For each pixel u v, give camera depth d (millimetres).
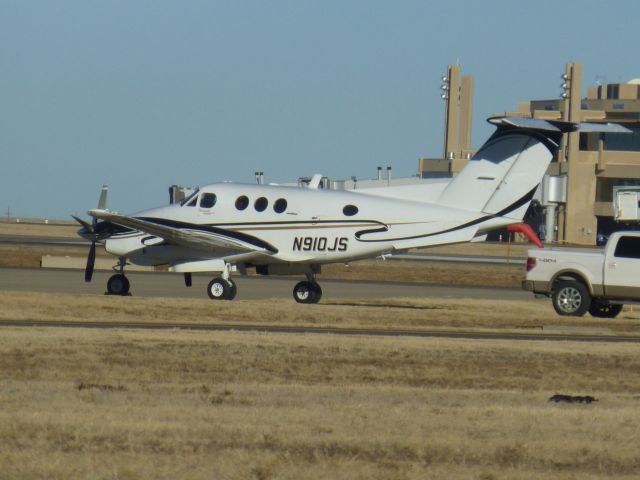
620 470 34844
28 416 40750
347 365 59688
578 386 55844
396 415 43344
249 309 90688
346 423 41156
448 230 102750
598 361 63688
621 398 51156
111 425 39312
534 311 103750
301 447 36750
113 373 54844
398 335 78875
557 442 38281
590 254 98812
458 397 49750
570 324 91188
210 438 37688
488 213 102562
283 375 56094
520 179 102125
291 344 66438
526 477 33594
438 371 59031
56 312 85875
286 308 92500
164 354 60719
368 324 87562
